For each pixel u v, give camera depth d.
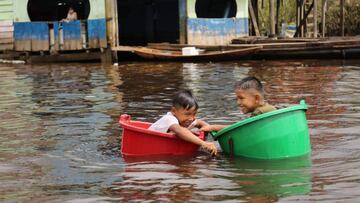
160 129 7.93
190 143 7.74
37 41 24.83
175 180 6.56
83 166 7.34
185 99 8.11
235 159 7.44
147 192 6.15
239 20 26.72
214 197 5.88
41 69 21.77
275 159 7.39
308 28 32.41
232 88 15.09
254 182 6.36
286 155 7.50
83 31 24.70
